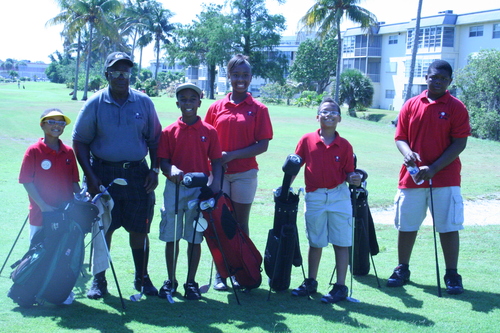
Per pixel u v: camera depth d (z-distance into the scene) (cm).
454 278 470
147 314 399
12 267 420
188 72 8956
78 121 442
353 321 392
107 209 438
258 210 923
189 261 446
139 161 450
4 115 2666
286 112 3491
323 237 464
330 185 459
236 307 423
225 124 491
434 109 478
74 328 364
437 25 4347
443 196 480
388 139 2358
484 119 2734
